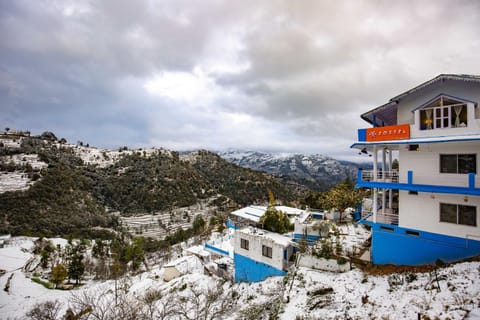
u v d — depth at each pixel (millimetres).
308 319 13594
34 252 66125
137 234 97250
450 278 12297
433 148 15000
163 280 34062
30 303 36219
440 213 14672
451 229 14219
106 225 101188
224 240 42281
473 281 11297
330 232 22672
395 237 16109
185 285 26688
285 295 16922
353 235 23562
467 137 13070
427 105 15180
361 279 15828
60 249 64062
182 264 34531
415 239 15383
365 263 17297
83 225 95125
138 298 26156
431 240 14828
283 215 27578
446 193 14188
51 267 56375
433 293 11852
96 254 65188
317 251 19297
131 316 18766
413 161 15727
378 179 17562
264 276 21844
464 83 14117
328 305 14328
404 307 11703
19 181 102875
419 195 15383
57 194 103375
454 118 14344
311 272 18078
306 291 16281
